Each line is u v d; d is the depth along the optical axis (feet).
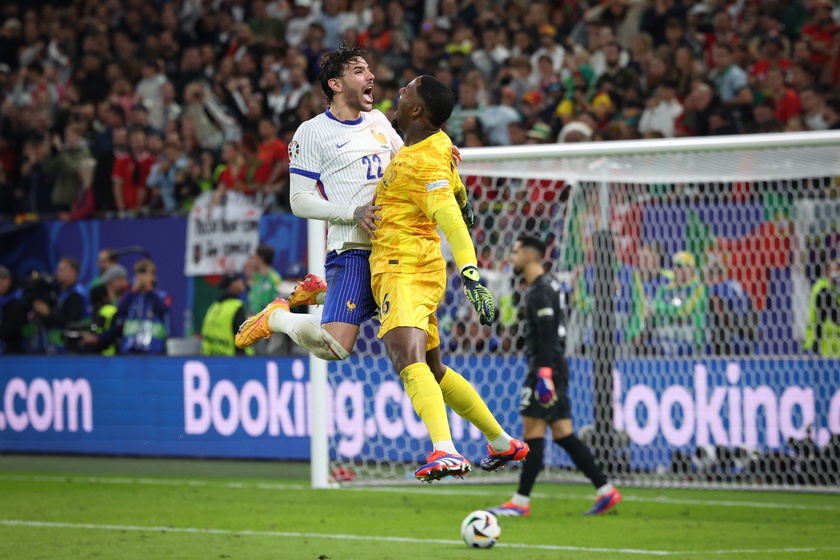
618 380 111.55
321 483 107.04
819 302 108.88
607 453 108.78
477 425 55.62
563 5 168.96
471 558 68.95
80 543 75.61
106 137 172.24
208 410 127.24
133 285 139.95
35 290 140.56
